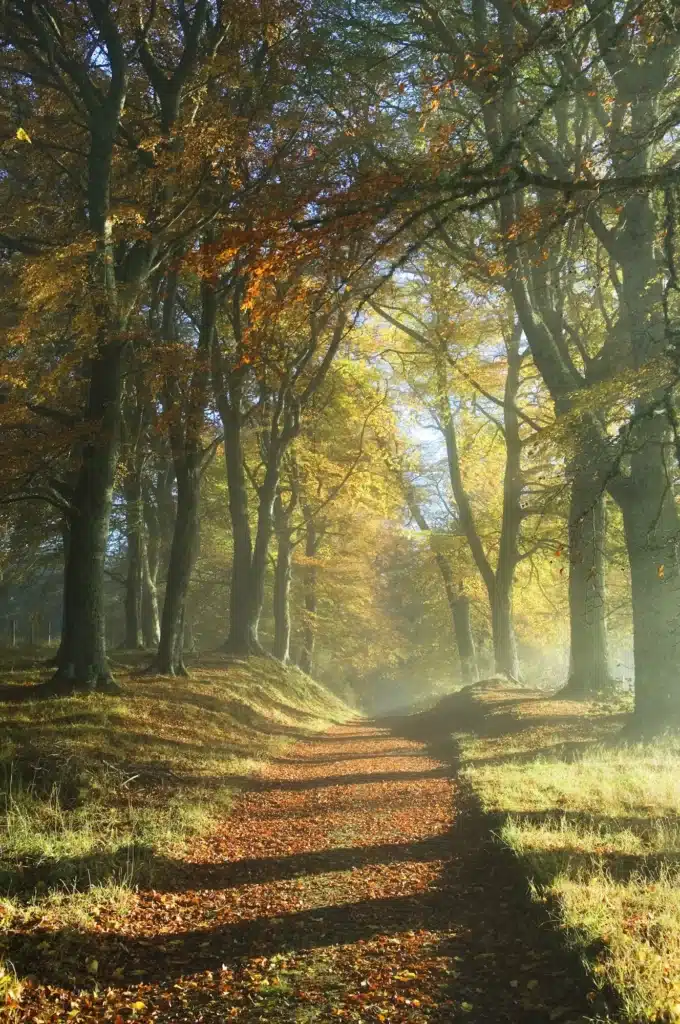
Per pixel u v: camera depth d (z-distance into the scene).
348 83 15.15
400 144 14.74
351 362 28.59
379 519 39.09
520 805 8.55
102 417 15.20
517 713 17.61
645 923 4.87
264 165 15.91
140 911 6.21
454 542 34.25
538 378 27.03
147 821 8.61
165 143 15.69
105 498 15.32
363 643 45.06
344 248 7.53
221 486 34.78
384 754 16.25
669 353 6.76
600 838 6.91
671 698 12.47
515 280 14.02
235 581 26.52
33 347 15.01
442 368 23.95
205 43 17.34
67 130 17.22
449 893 6.47
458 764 13.19
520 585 35.06
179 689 17.56
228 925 6.04
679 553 12.06
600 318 19.70
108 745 11.55
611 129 10.19
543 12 6.86
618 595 26.12
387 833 8.80
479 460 34.69
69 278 13.09
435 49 12.53
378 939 5.59
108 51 15.41
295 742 17.94
